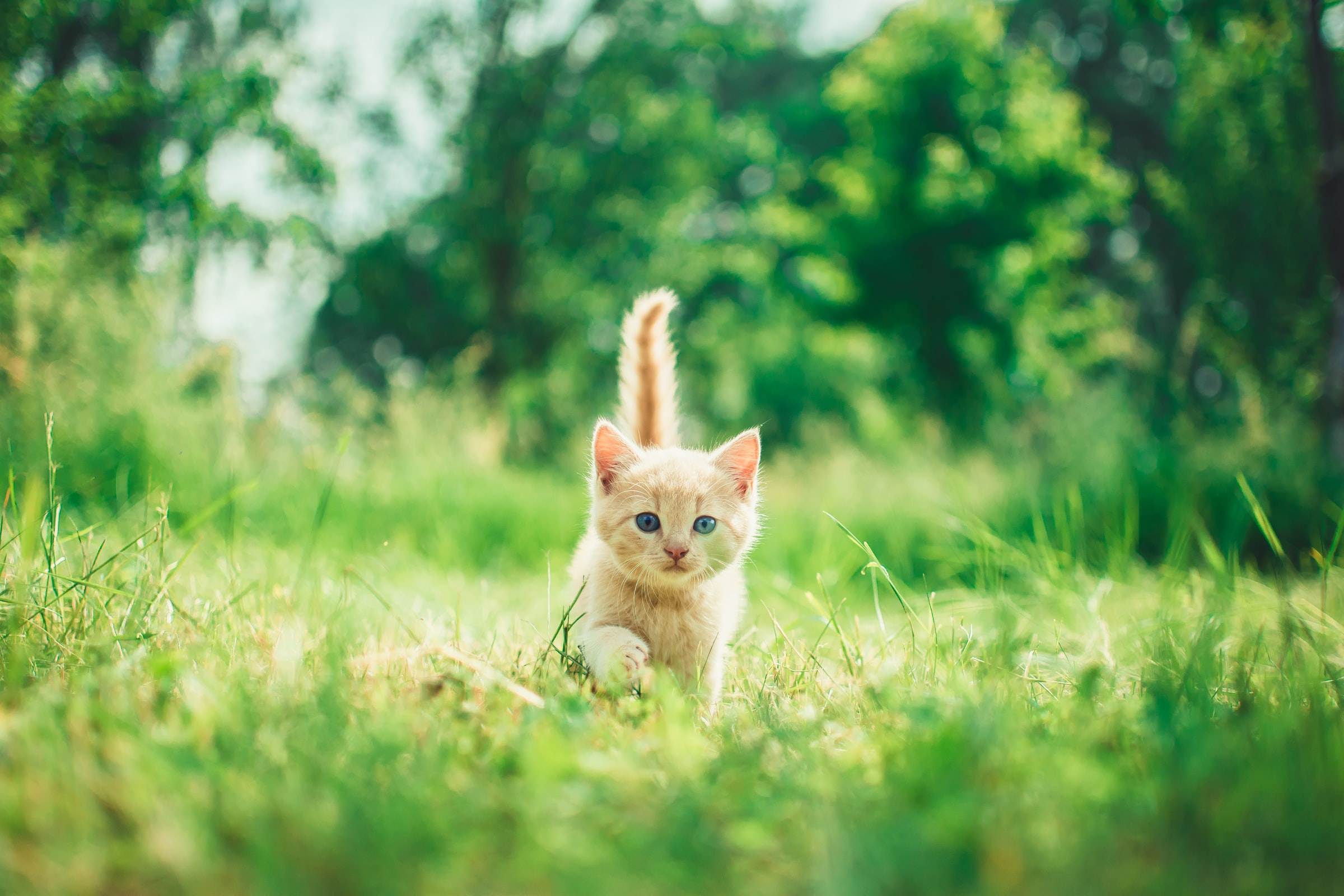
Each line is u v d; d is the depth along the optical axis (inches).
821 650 125.2
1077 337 661.9
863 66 673.0
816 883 49.9
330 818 54.2
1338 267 268.4
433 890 48.7
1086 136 685.3
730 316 813.9
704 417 823.7
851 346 783.7
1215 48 301.3
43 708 67.4
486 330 679.7
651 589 121.6
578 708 84.9
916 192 640.4
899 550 260.5
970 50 637.3
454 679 90.4
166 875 49.1
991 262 640.4
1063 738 76.2
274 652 91.3
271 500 236.2
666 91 689.6
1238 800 58.4
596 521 128.3
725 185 861.2
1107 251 789.9
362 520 249.9
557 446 571.8
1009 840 53.1
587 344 709.9
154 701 77.5
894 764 69.2
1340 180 259.4
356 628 116.9
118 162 312.2
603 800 60.9
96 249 279.7
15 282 223.9
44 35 262.2
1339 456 274.4
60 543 118.0
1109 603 148.3
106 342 245.6
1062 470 311.0
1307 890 50.5
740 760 70.6
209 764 61.4
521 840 53.6
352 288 685.3
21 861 50.1
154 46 346.0
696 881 51.0
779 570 225.5
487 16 645.3
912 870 50.1
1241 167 360.2
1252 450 280.1
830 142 840.9
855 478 358.6
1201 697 87.0
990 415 632.4
